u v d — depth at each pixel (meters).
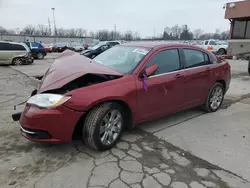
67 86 2.90
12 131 3.57
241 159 2.87
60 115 2.60
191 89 4.02
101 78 3.08
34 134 2.64
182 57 3.88
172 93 3.67
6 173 2.51
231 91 6.75
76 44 34.81
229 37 11.45
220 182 2.41
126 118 3.29
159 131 3.69
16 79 8.62
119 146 3.16
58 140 2.68
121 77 3.09
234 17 10.90
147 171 2.59
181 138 3.44
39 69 11.98
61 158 2.83
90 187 2.31
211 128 3.84
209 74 4.34
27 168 2.61
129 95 3.06
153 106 3.45
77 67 3.08
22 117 2.73
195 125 3.96
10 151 2.97
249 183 2.40
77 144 3.18
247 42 10.53
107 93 2.84
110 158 2.85
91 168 2.63
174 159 2.85
